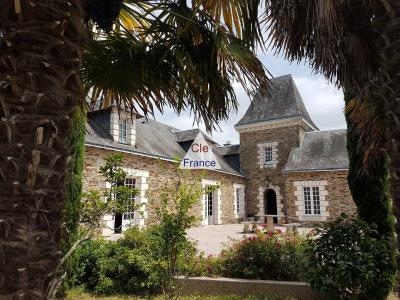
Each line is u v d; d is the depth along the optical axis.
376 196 4.90
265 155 20.91
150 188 12.73
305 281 4.95
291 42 2.98
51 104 1.29
